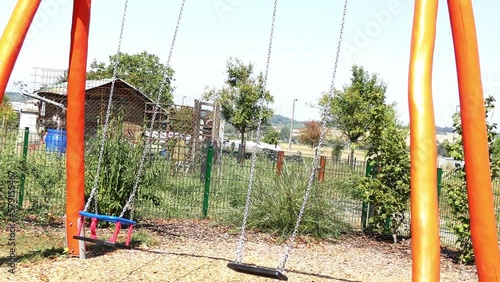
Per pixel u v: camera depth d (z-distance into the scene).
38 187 11.70
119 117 11.17
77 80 8.08
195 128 21.72
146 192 11.16
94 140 11.10
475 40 5.77
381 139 12.26
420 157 5.33
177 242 10.14
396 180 12.10
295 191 11.80
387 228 12.24
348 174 13.02
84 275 7.29
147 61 37.44
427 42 5.56
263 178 12.47
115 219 7.42
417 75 5.50
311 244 11.09
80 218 8.16
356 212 13.07
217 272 7.89
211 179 13.60
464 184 10.45
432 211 5.24
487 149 5.79
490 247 5.74
